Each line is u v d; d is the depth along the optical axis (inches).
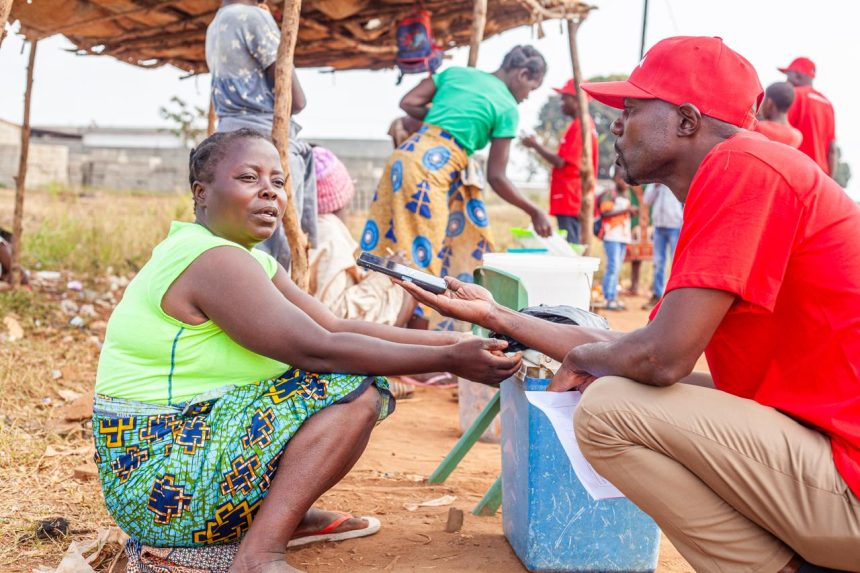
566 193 315.6
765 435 81.3
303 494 92.0
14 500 124.3
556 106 1649.9
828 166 318.0
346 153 1438.2
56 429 160.2
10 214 579.8
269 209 97.5
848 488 78.7
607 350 87.9
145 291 93.2
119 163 1386.6
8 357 205.2
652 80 89.1
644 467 85.9
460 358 95.3
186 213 506.6
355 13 269.1
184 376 93.4
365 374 95.4
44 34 272.2
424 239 215.6
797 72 319.6
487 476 148.0
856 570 81.4
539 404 95.6
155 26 274.1
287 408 92.7
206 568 95.4
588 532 104.9
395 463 154.2
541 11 262.5
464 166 221.9
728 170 81.0
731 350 86.2
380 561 108.3
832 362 80.7
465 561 108.6
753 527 85.6
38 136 1440.7
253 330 90.6
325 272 220.7
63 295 291.4
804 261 80.4
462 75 217.8
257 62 178.2
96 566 105.4
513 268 143.5
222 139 98.0
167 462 90.3
